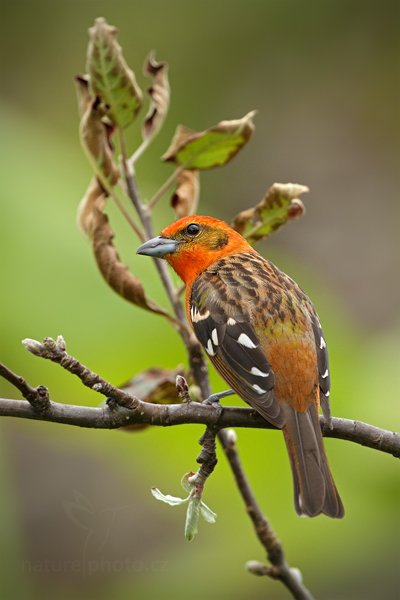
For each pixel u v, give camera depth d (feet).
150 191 48.91
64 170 35.29
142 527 44.88
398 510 34.55
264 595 37.65
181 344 33.91
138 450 36.81
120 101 28.78
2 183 33.73
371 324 57.67
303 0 59.67
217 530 37.58
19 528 45.52
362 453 34.60
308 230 60.39
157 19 58.08
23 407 23.09
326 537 34.86
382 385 33.42
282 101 61.11
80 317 33.24
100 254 28.55
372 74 61.31
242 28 59.16
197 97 58.39
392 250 59.67
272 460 34.42
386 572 35.68
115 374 34.01
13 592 38.47
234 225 30.83
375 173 61.36
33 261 33.14
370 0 60.49
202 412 24.48
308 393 26.45
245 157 61.00
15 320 32.76
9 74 56.34
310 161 61.11
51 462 46.62
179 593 37.52
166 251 32.09
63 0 57.06
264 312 27.78
